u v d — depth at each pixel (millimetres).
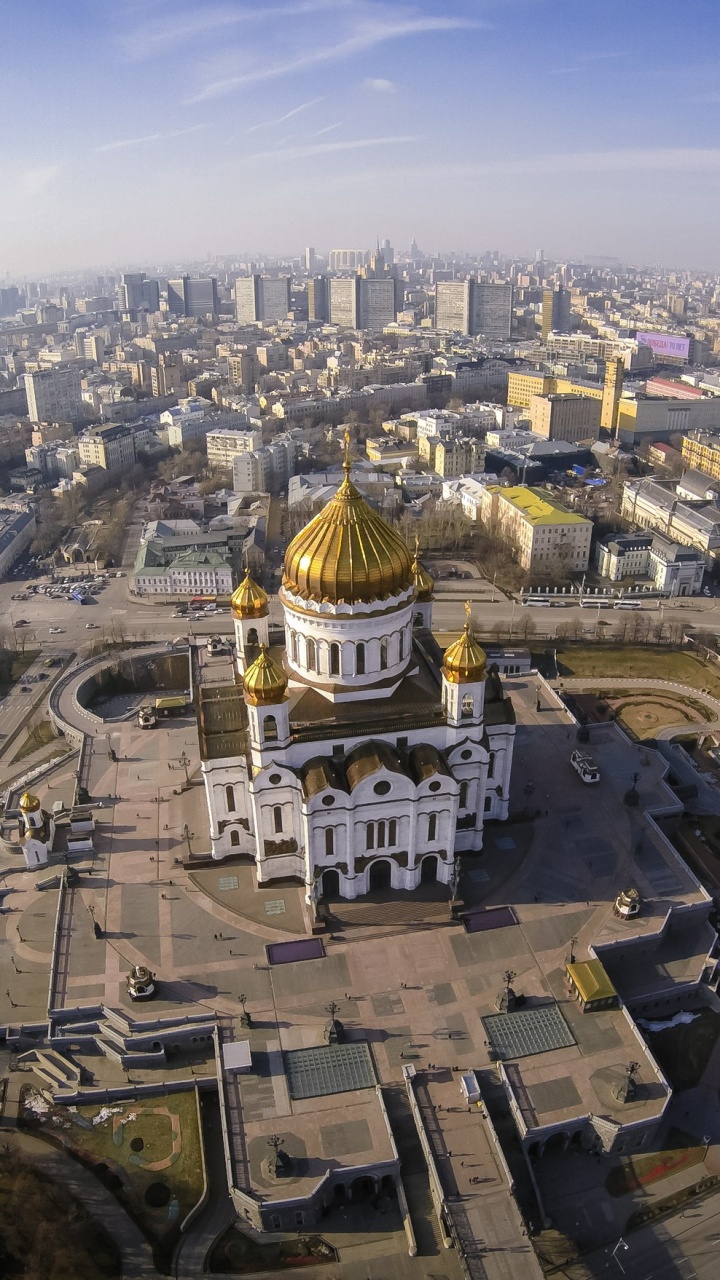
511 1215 97750
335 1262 97562
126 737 190000
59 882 148500
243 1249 98812
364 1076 111625
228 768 139000
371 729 134375
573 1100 108562
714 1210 102875
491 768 152625
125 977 126625
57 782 180500
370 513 132125
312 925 133375
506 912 137375
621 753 180250
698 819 169500
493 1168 102062
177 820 160500
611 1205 103125
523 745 183000
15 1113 114312
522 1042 116250
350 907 137875
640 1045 116062
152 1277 96062
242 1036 116875
